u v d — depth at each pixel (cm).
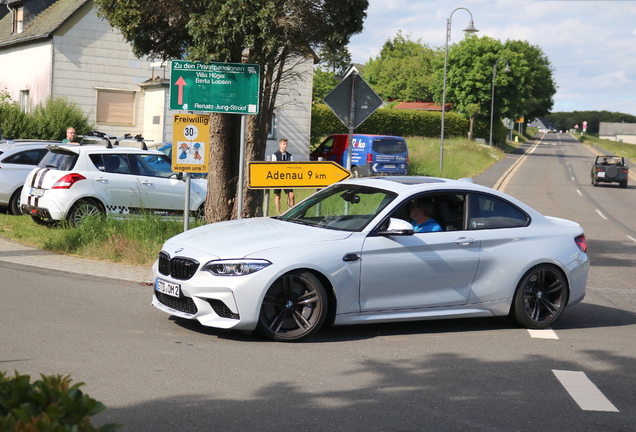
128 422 414
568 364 604
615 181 3622
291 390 490
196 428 408
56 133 2430
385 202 692
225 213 1129
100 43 2830
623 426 450
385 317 667
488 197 736
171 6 1059
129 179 1303
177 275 635
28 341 589
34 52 2877
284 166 1023
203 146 969
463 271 697
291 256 621
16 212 1483
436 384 523
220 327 607
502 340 683
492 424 441
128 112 2922
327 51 1109
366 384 514
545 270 737
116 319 685
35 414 213
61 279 873
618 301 934
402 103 9938
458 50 7475
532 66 10281
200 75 954
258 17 966
